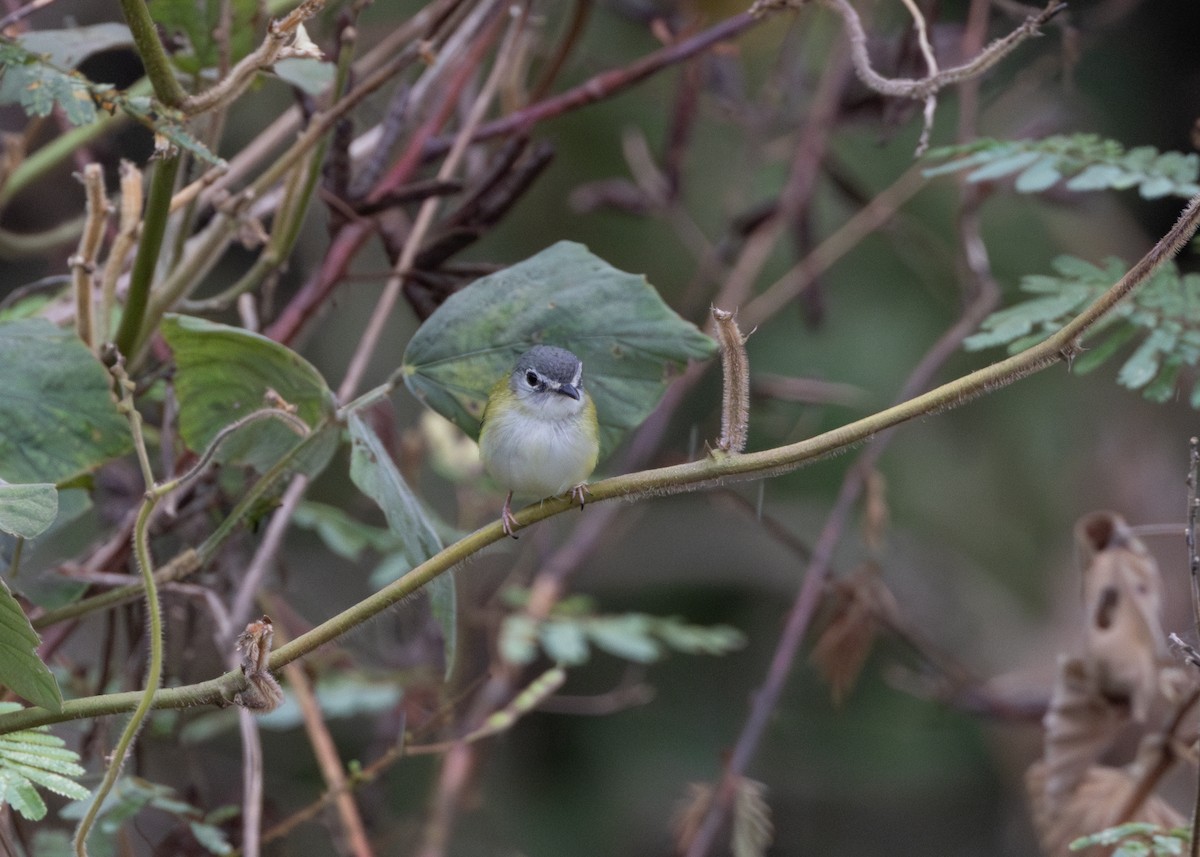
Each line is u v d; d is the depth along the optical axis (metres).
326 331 14.30
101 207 6.13
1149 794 7.17
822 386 12.15
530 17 9.64
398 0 12.65
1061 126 11.23
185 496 7.60
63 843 7.23
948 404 4.81
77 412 5.84
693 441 7.45
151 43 5.20
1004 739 16.59
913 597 16.11
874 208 12.08
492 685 11.16
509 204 8.00
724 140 15.55
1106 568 7.52
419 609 10.93
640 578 17.06
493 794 15.14
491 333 6.17
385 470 5.88
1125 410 15.96
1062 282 7.54
